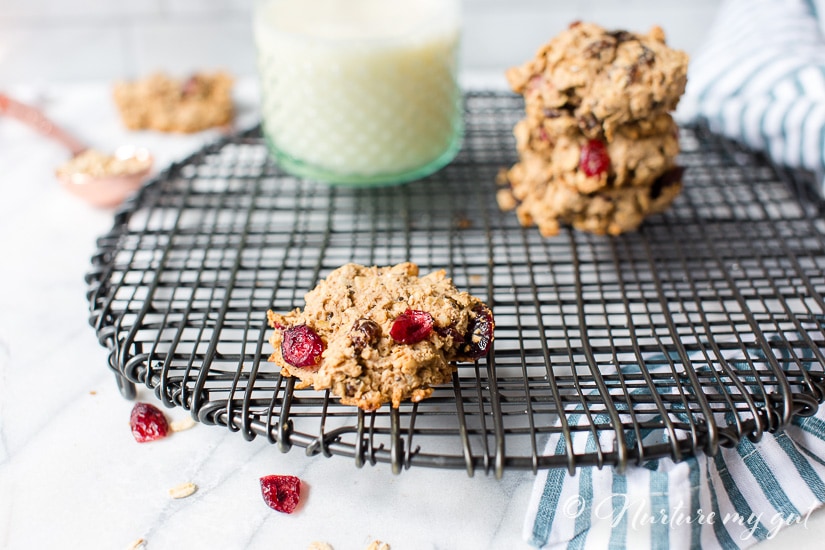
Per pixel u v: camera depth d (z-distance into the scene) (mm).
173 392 382
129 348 396
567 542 372
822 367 388
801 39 510
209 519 375
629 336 415
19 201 522
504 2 648
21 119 555
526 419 398
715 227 473
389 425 395
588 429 363
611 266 456
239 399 379
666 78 422
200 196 496
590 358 392
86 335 443
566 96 430
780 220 466
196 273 458
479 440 393
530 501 376
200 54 655
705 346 402
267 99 487
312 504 380
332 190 501
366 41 458
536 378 385
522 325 428
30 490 383
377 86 466
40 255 485
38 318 451
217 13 640
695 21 658
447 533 373
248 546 368
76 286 468
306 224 476
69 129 581
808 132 477
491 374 384
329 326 385
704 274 450
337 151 482
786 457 384
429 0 483
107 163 518
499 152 530
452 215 484
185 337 421
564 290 440
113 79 659
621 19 658
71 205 521
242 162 531
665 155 439
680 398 374
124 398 414
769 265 454
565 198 446
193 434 401
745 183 487
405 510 378
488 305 418
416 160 491
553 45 436
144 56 653
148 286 429
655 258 457
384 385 372
